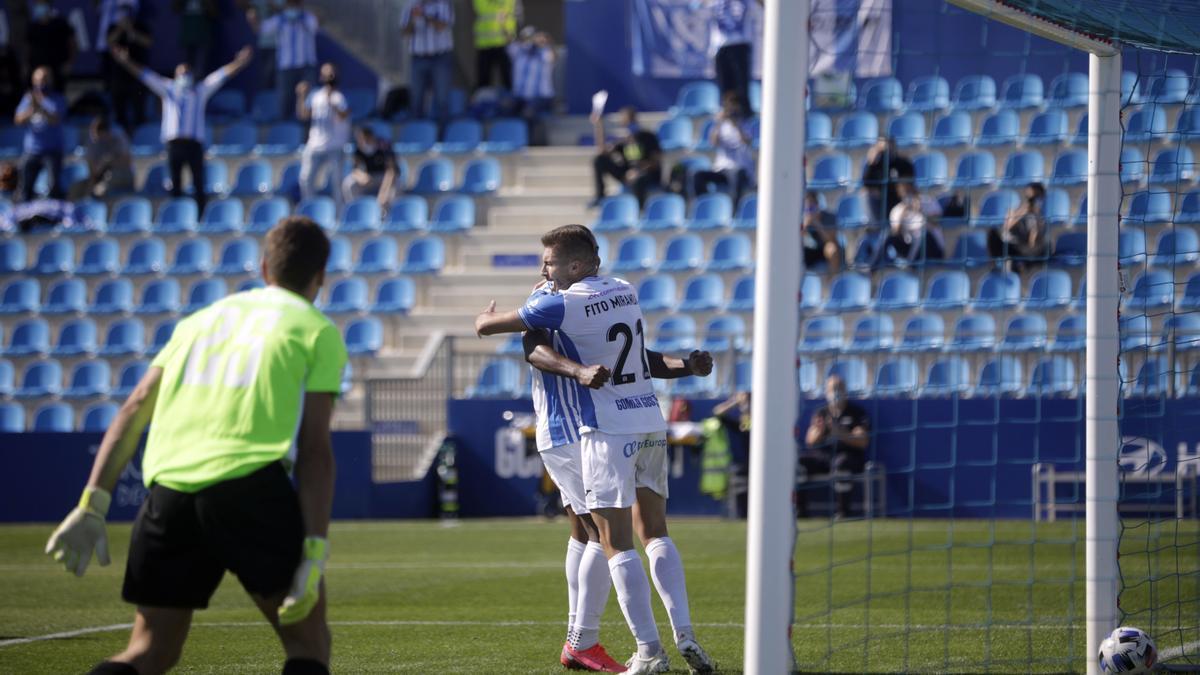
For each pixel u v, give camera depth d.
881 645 24.84
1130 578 35.28
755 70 81.88
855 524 55.09
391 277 74.88
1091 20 20.17
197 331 14.76
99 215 82.88
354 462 61.22
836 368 59.06
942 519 57.19
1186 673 21.53
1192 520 50.53
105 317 76.00
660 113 87.94
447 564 42.62
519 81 87.81
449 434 62.66
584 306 20.72
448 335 63.97
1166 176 59.22
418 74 85.62
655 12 88.06
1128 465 51.78
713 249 72.12
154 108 93.81
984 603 31.69
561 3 105.81
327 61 95.06
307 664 14.10
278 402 14.13
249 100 94.69
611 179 81.06
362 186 80.25
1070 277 59.75
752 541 15.55
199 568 14.31
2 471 61.47
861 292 63.38
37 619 30.81
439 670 22.47
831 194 71.38
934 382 59.00
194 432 14.20
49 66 90.62
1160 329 53.53
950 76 73.19
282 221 15.35
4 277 79.06
